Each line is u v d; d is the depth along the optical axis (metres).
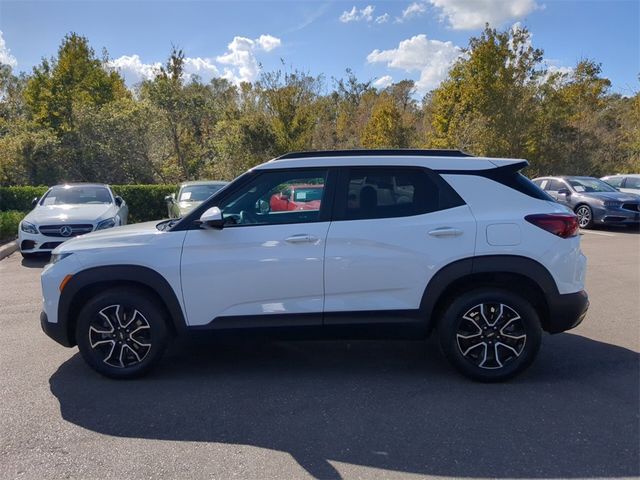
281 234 4.32
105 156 21.73
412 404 4.03
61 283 4.43
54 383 4.49
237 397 4.19
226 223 4.45
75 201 11.69
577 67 31.69
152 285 4.36
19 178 21.02
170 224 4.88
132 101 23.48
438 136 28.56
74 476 3.12
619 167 29.75
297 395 4.21
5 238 12.72
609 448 3.37
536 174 26.81
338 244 4.29
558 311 4.29
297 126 25.09
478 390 4.27
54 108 27.27
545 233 4.25
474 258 4.24
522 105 25.27
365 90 55.09
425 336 4.41
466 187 4.38
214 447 3.43
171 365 4.90
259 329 4.38
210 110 26.16
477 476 3.08
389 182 4.43
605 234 14.00
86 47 31.34
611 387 4.30
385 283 4.30
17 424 3.76
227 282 4.34
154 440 3.53
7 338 5.71
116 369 4.50
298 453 3.35
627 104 32.06
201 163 25.56
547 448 3.38
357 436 3.55
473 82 25.92
